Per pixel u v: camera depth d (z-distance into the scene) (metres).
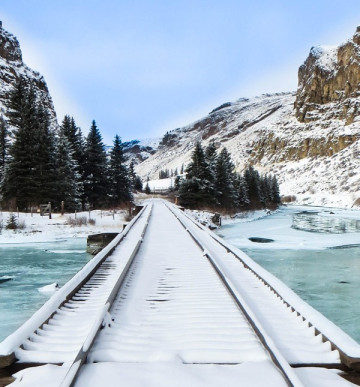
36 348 4.48
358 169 119.12
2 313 9.72
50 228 27.03
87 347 4.02
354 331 8.87
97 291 7.41
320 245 24.69
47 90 135.25
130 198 51.94
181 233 17.98
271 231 34.28
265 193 81.69
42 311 5.50
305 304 6.08
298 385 3.21
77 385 3.48
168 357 4.18
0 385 3.71
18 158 35.38
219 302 6.68
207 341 4.72
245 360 4.18
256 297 7.04
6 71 109.06
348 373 3.94
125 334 5.03
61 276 14.27
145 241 15.09
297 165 171.62
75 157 44.59
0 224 26.08
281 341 4.78
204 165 46.81
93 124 46.38
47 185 35.69
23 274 14.62
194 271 9.52
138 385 3.52
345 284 13.66
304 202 117.81
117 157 50.97
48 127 40.94
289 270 16.30
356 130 161.12
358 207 88.56
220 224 39.75
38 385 3.53
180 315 5.91
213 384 3.56
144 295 7.20
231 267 10.15
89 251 19.45
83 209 44.38
